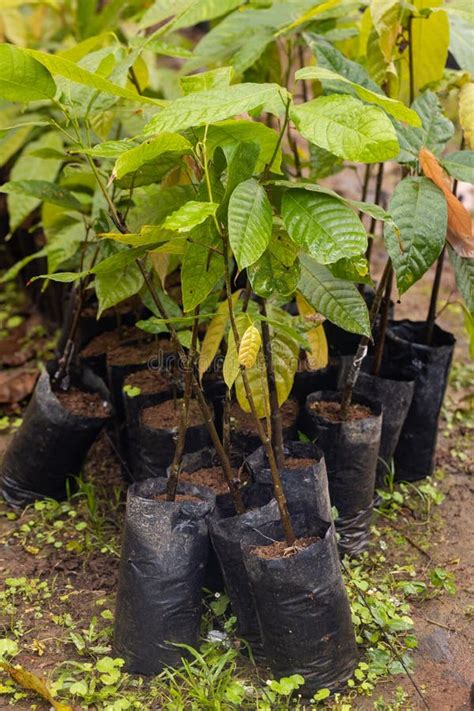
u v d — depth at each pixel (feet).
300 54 8.56
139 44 7.18
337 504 7.66
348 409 7.77
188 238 6.28
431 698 6.82
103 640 7.13
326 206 6.29
